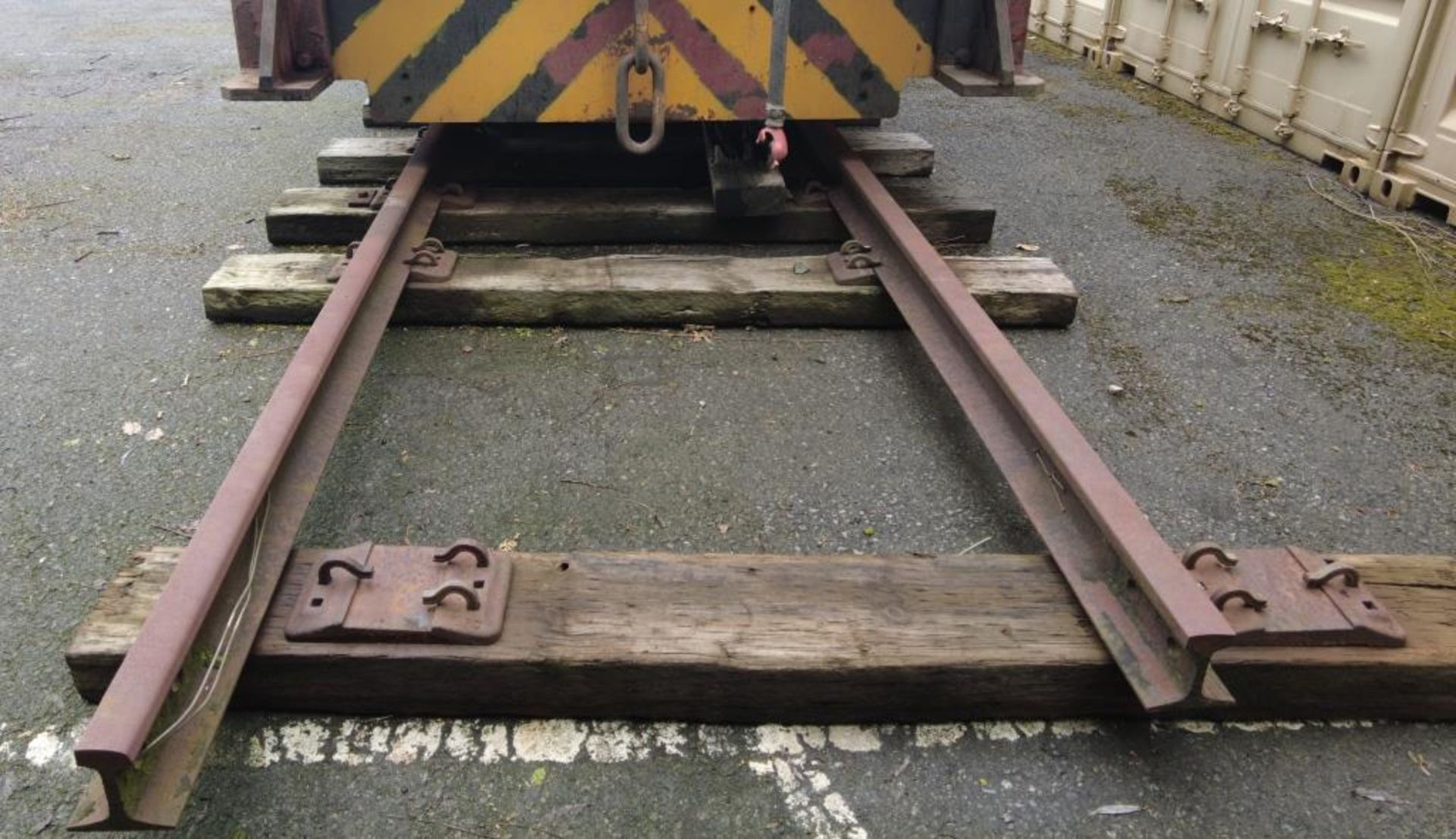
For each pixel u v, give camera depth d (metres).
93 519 2.66
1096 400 3.28
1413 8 4.76
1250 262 4.33
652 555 2.27
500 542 2.57
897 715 2.12
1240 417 3.22
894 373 3.36
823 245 4.22
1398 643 2.10
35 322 3.63
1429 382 3.45
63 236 4.39
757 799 1.98
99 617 2.09
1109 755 2.08
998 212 4.79
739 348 3.49
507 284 3.55
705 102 3.82
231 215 4.64
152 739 1.69
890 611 2.15
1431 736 2.14
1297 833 1.93
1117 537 2.12
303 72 3.65
